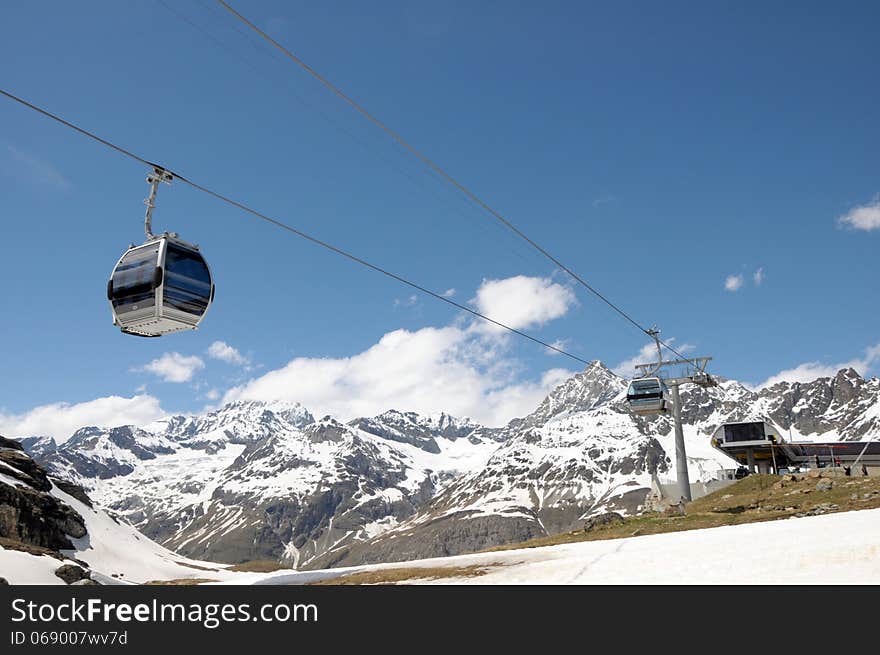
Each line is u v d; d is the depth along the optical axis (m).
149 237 33.19
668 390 89.62
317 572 81.06
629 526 73.75
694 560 47.53
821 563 41.78
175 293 32.34
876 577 37.81
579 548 62.53
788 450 121.75
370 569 72.06
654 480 93.31
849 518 57.78
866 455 119.69
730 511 74.25
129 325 33.25
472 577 53.50
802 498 73.31
